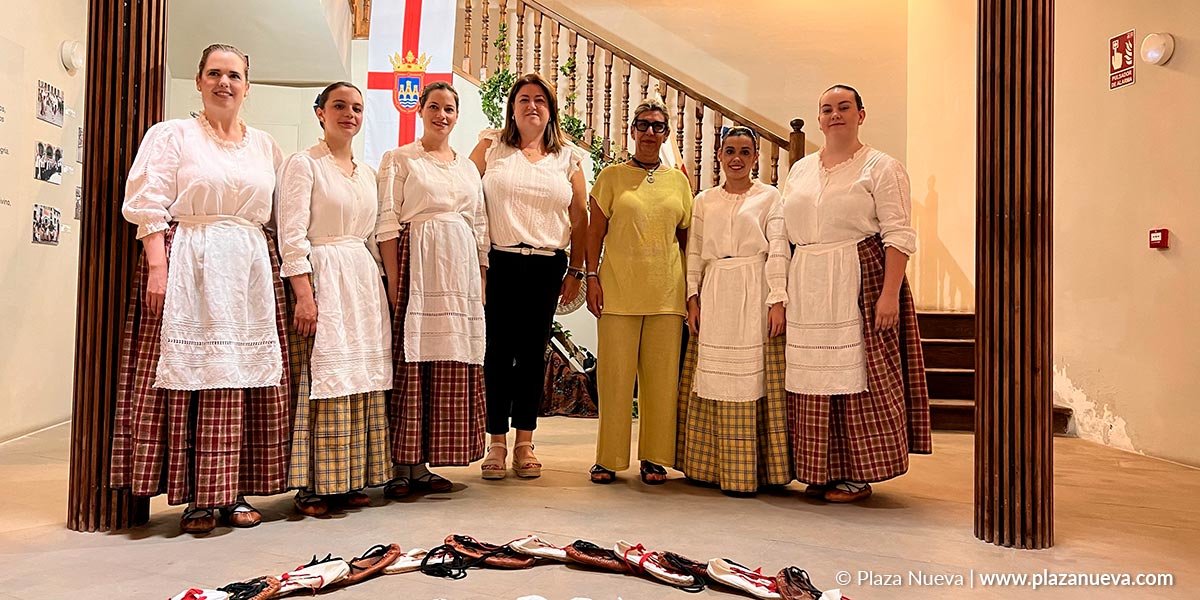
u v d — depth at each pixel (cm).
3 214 450
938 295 739
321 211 315
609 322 383
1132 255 490
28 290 485
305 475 304
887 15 813
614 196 387
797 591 219
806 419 346
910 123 798
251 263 291
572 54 755
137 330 285
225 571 240
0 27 438
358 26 722
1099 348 521
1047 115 276
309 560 252
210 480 279
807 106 813
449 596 222
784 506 337
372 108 706
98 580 230
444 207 349
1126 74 496
